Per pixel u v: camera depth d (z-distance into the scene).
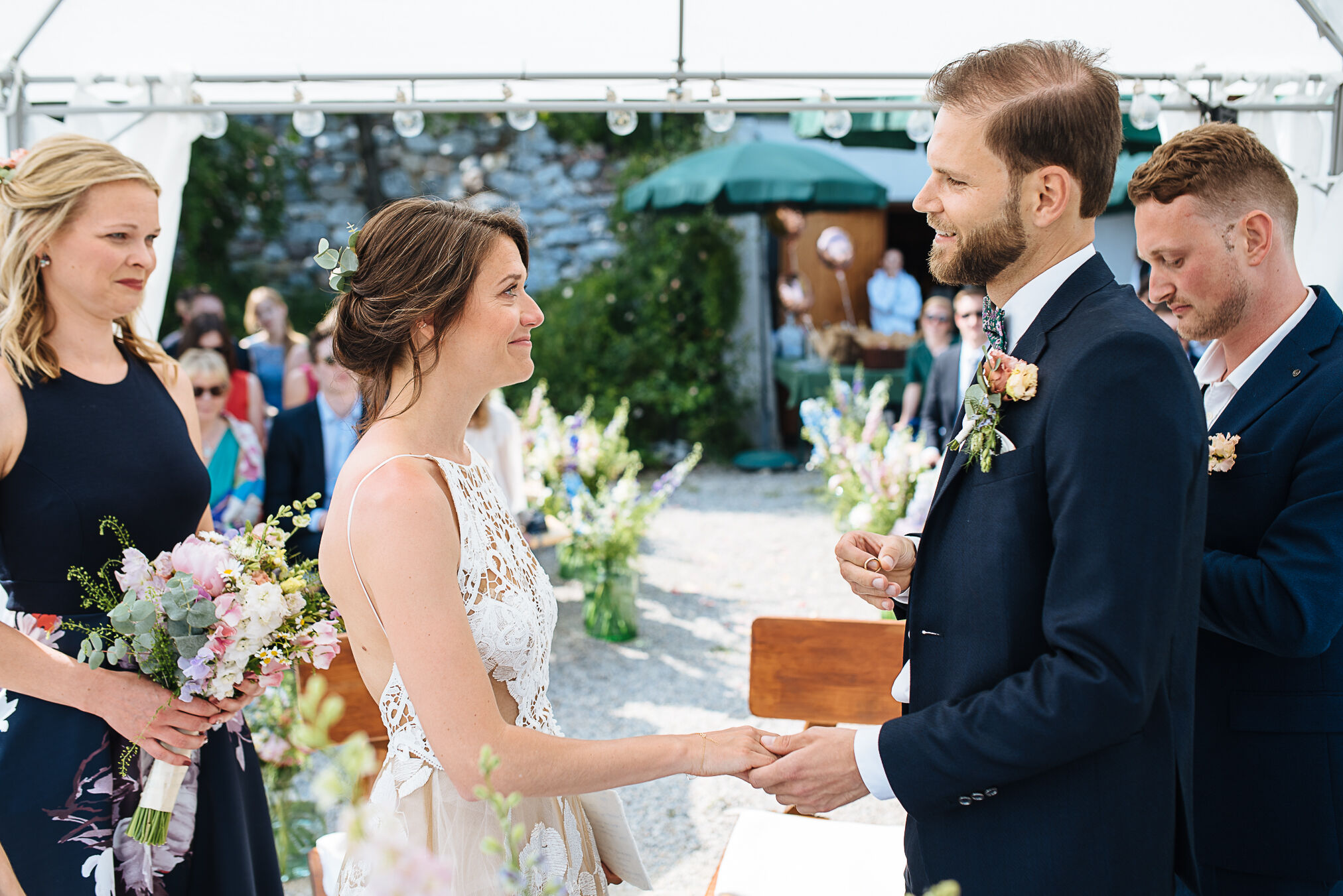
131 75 3.38
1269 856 1.68
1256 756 1.68
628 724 4.02
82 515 1.82
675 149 10.42
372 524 1.29
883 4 3.17
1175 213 1.66
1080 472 1.14
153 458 1.92
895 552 1.64
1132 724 1.12
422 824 1.38
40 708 1.76
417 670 1.26
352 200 11.09
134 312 1.96
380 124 10.95
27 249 1.77
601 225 10.79
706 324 10.05
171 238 3.54
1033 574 1.23
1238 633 1.57
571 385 9.88
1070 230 1.28
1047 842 1.23
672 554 6.63
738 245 10.11
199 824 1.95
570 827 1.53
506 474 4.72
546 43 3.42
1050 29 3.26
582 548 4.97
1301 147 3.27
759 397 10.21
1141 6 3.12
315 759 3.60
